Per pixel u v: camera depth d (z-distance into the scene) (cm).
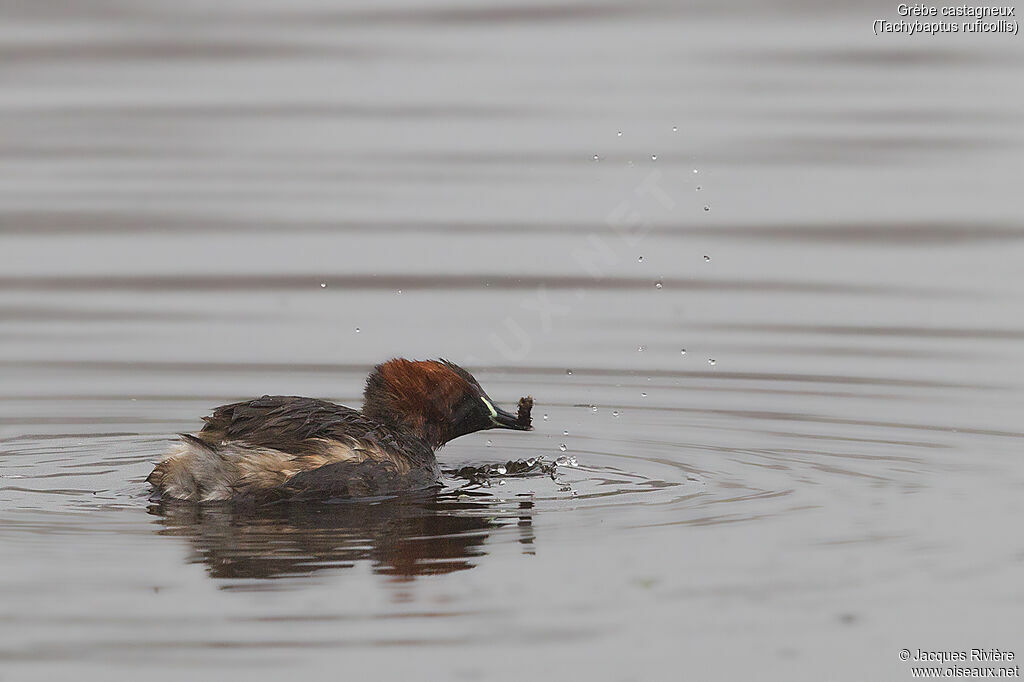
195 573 955
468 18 2362
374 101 2109
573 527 1059
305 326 1647
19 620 884
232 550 1000
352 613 896
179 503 1119
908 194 1894
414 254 1795
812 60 2173
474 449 1326
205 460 1126
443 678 822
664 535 1042
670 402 1450
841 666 846
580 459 1276
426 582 945
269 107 2112
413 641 862
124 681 816
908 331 1612
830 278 1742
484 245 1802
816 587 945
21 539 1019
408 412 1280
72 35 2292
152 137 2045
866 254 1788
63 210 1897
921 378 1491
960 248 1786
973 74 2131
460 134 2041
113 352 1575
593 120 2045
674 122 2028
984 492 1151
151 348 1588
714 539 1032
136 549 1001
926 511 1100
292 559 986
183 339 1612
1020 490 1155
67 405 1431
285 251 1805
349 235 1834
